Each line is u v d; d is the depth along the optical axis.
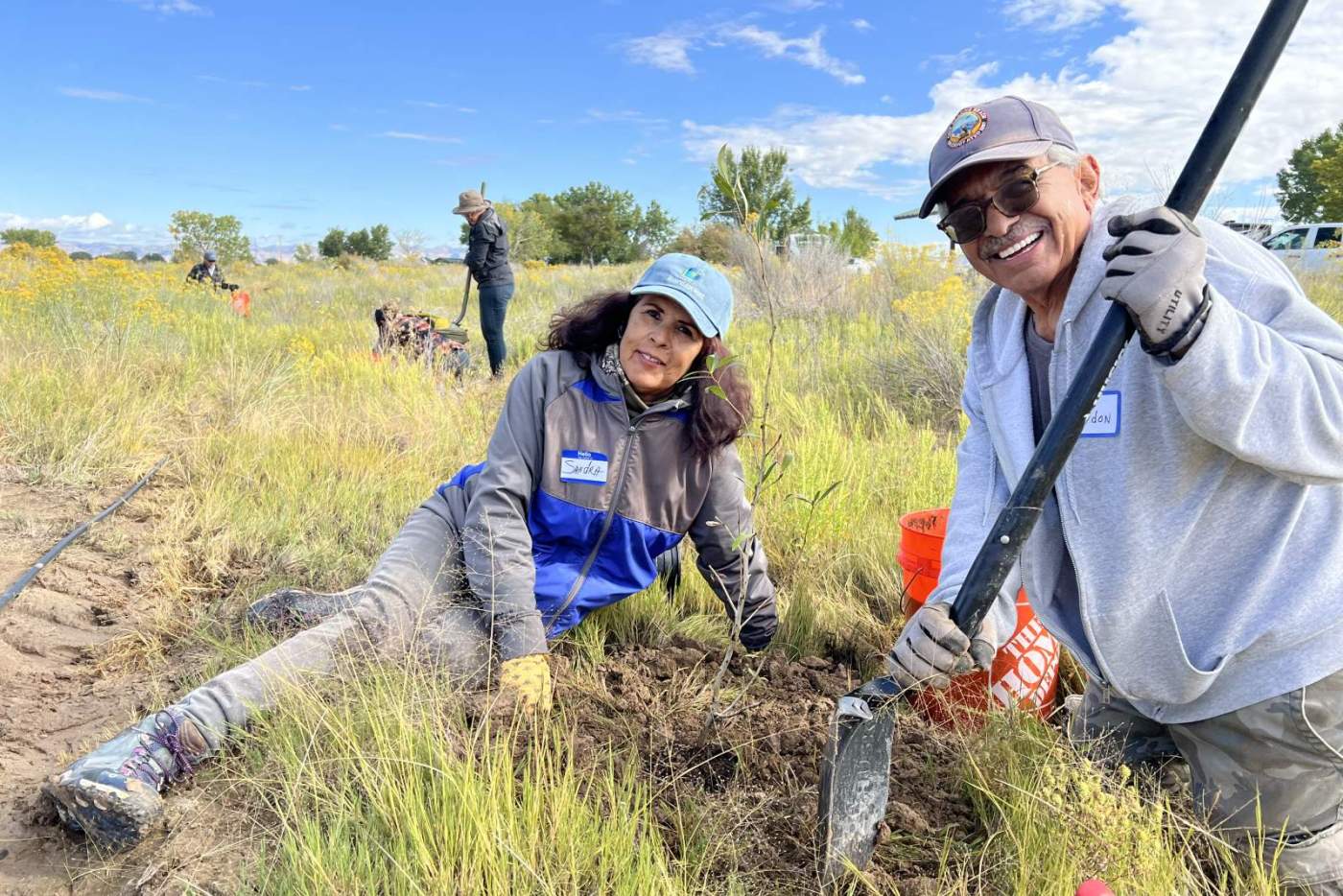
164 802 2.25
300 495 4.54
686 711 2.79
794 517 4.09
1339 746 1.96
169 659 3.12
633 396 2.85
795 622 3.48
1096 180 2.02
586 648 3.15
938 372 7.25
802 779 2.44
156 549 3.91
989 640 2.35
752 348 8.27
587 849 2.04
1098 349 1.79
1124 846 1.96
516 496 2.88
